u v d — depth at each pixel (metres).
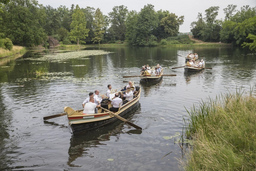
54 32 81.50
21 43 59.62
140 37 80.25
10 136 7.74
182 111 10.02
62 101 11.55
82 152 6.71
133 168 5.80
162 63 28.89
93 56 39.22
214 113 7.66
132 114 9.91
